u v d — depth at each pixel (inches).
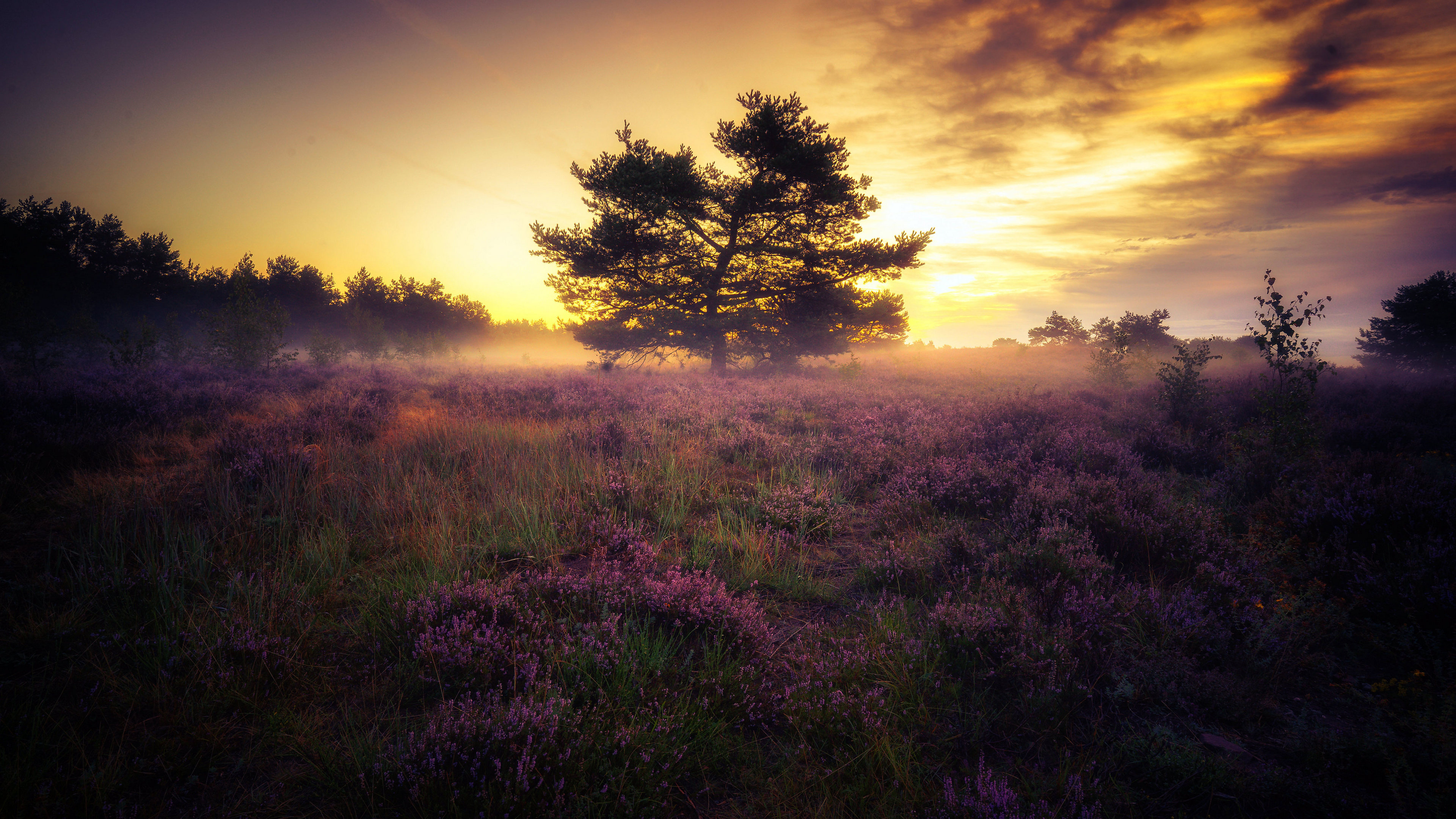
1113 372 794.8
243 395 489.7
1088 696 114.7
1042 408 458.0
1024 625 130.6
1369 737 100.2
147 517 198.1
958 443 333.4
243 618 135.5
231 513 209.6
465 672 118.6
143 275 2092.8
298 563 170.4
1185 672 118.3
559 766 89.0
